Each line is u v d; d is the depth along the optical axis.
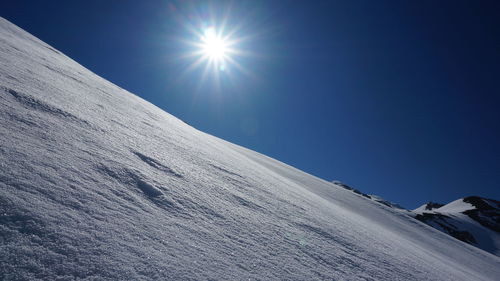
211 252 1.79
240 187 4.37
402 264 4.09
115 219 1.60
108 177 2.16
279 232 2.94
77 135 2.79
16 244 1.08
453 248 15.55
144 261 1.35
